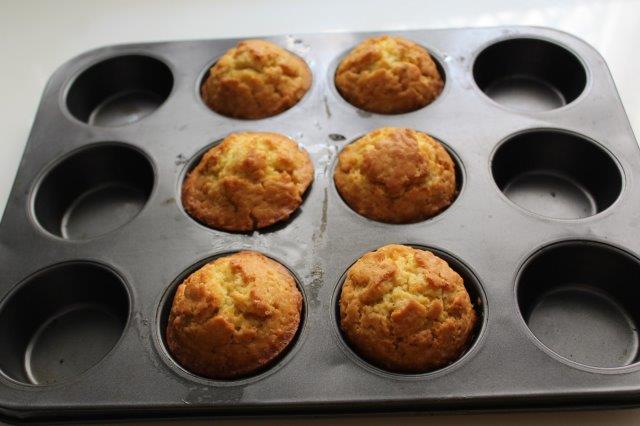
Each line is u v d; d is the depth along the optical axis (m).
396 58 0.46
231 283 0.36
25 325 0.39
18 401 0.34
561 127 0.44
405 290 0.35
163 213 0.41
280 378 0.34
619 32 0.52
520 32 0.50
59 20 0.57
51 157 0.44
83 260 0.39
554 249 0.38
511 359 0.34
